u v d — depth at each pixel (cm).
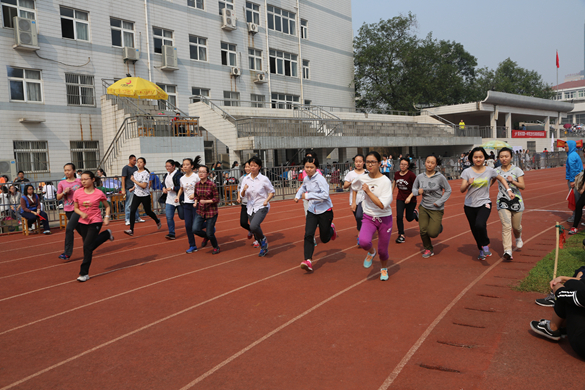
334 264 696
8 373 364
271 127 2139
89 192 657
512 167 667
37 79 1842
